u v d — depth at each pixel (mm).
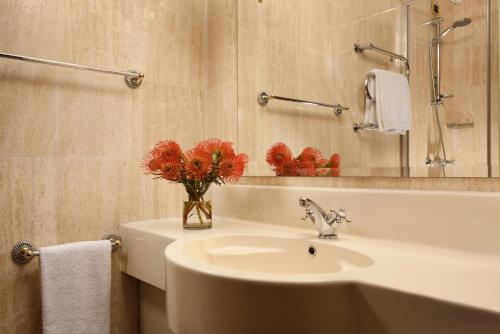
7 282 1113
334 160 1111
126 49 1350
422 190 894
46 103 1175
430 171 893
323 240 951
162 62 1447
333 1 1142
